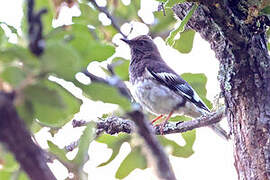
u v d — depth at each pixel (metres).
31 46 3.78
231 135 9.12
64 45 3.83
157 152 3.74
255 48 8.65
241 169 8.74
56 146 4.95
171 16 13.55
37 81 3.86
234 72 8.80
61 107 3.98
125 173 11.06
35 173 3.32
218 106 11.64
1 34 5.46
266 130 8.54
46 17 6.60
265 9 8.16
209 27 9.49
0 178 4.42
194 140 12.91
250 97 8.70
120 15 13.05
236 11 8.61
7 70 3.79
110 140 11.13
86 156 4.41
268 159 8.41
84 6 10.83
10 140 3.27
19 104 3.83
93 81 4.12
